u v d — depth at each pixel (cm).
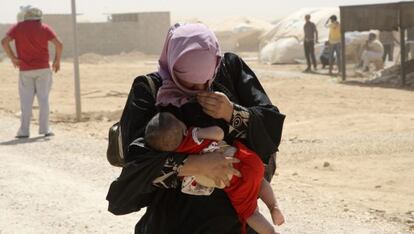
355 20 2480
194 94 377
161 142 361
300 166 1070
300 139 1297
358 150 1175
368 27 2438
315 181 959
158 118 363
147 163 364
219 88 394
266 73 2934
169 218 387
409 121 1462
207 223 381
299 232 695
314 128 1434
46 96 1277
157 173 366
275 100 1991
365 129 1393
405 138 1261
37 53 1252
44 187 876
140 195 382
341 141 1255
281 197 834
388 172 1017
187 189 379
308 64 3003
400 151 1160
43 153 1098
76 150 1123
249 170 377
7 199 827
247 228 391
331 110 1752
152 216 392
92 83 2605
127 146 378
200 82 367
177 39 365
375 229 706
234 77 404
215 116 375
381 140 1250
